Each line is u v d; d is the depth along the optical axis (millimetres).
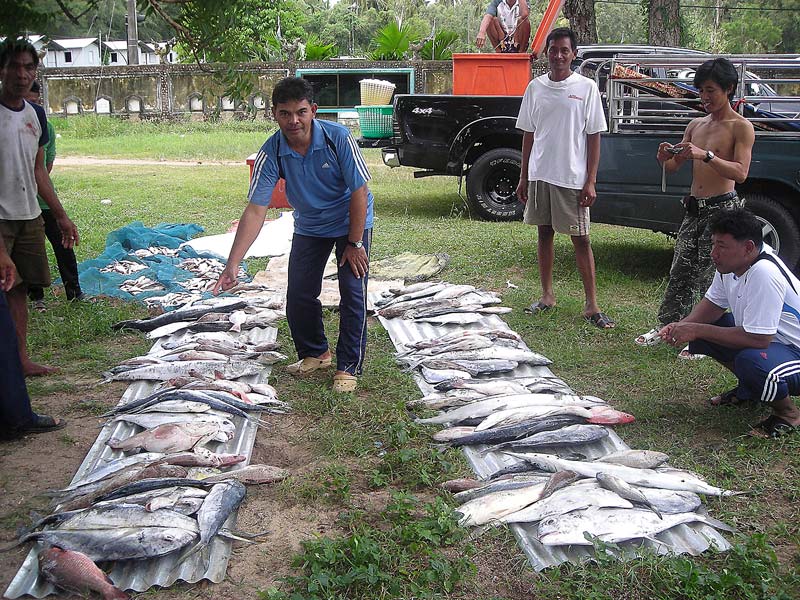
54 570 3189
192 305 6895
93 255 8688
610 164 8094
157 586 3258
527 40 11312
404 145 10852
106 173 15211
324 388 5238
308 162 4961
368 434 4652
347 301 5254
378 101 12094
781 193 7684
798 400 5059
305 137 4883
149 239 8922
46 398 5145
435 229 10172
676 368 5664
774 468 4246
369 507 3887
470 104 10375
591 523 3557
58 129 22281
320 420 4863
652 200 7973
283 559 3477
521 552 3498
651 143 7844
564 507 3660
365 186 4977
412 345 6004
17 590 3203
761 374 4461
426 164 10891
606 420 4602
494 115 10336
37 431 4641
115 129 22641
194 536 3463
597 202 8250
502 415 4641
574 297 7406
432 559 3375
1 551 3482
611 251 9328
